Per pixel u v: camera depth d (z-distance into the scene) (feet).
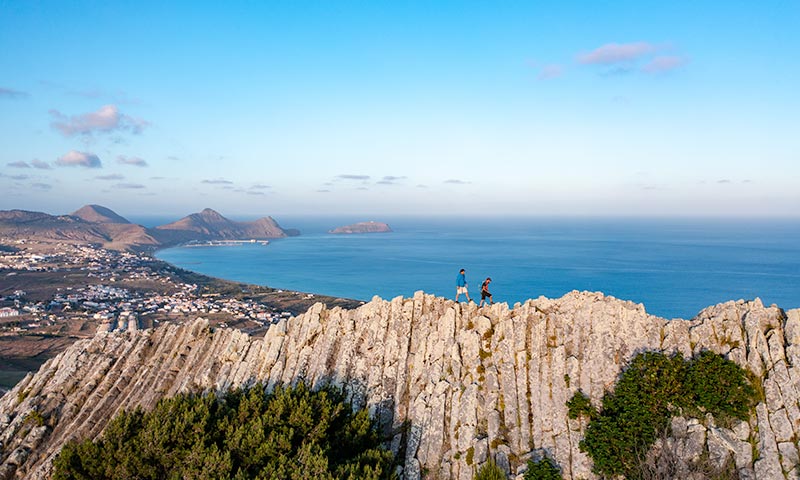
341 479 88.38
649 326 120.67
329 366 137.69
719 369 103.30
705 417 99.96
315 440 101.24
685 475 90.74
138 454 96.94
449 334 133.28
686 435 98.22
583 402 108.06
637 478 93.35
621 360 115.96
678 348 114.01
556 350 120.16
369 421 113.09
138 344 163.22
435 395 120.16
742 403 99.04
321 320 150.51
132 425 105.70
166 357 157.79
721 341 112.16
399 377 129.29
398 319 142.72
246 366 144.05
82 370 157.38
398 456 114.21
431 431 113.39
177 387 146.30
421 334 136.98
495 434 109.70
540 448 105.91
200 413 107.65
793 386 99.45
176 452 97.40
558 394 112.98
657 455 96.27
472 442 109.29
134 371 155.84
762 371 104.17
